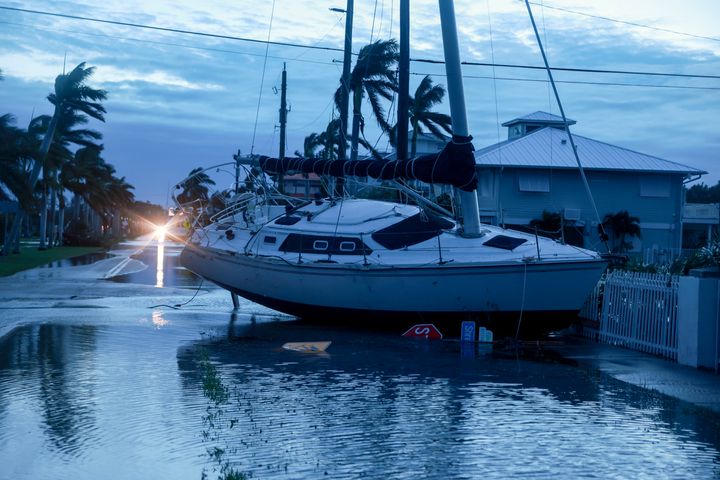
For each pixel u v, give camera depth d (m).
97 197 78.56
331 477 6.62
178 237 22.06
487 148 47.75
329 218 18.31
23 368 11.58
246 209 21.59
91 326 16.59
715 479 6.73
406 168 16.38
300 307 17.50
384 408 9.30
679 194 44.59
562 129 47.72
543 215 42.19
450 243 16.56
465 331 15.52
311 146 71.94
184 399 9.58
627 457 7.35
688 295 12.70
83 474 6.66
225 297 24.47
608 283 15.81
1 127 38.91
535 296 15.09
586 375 11.74
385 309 16.20
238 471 6.76
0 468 6.81
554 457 7.32
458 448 7.58
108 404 9.27
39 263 41.38
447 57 15.86
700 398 10.08
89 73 52.59
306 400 9.69
